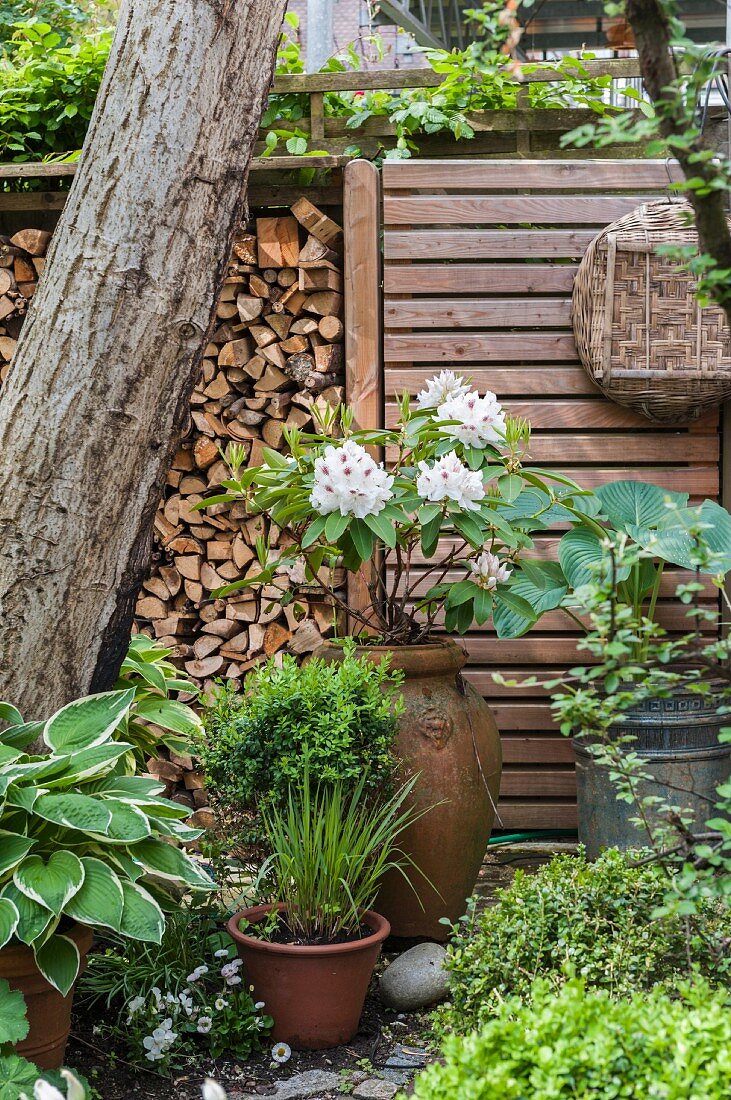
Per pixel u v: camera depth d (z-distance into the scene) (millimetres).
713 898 2182
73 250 2523
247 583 3338
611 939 2205
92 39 4875
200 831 2389
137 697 3176
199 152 2521
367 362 3871
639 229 3664
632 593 3584
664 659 1563
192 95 2500
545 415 3910
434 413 3277
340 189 3969
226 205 2605
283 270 3861
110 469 2543
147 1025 2447
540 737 3936
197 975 2529
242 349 3910
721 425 3916
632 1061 1418
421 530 3145
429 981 2672
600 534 3375
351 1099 2289
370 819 2869
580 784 3498
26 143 4234
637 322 3701
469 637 3938
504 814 3953
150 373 2553
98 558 2572
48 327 2527
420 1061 2449
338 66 4363
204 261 2586
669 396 3725
